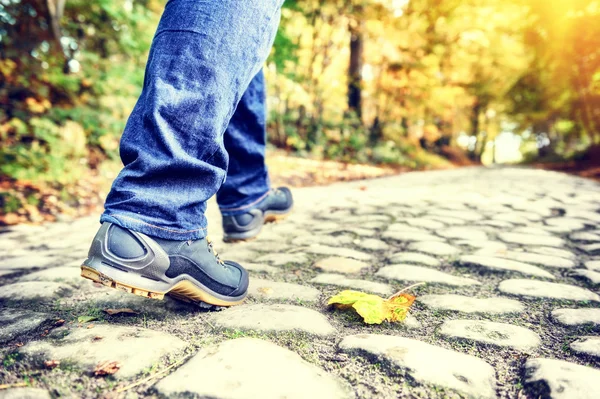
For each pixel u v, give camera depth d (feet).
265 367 2.82
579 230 8.59
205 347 3.14
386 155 35.12
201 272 3.66
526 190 16.10
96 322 3.64
